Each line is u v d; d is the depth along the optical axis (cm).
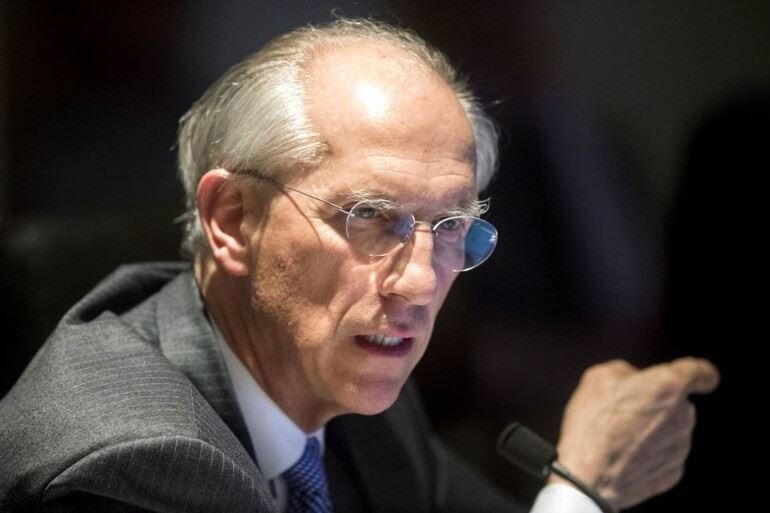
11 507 356
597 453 495
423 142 388
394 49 421
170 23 721
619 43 723
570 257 727
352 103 388
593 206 727
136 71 727
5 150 725
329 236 385
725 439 696
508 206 721
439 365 664
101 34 722
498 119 721
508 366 732
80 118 730
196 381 412
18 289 533
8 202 727
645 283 726
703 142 720
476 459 711
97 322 421
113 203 733
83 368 391
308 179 387
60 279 541
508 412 735
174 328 428
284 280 395
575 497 471
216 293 434
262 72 411
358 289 386
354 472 501
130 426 356
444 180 388
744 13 713
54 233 546
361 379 397
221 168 412
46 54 722
